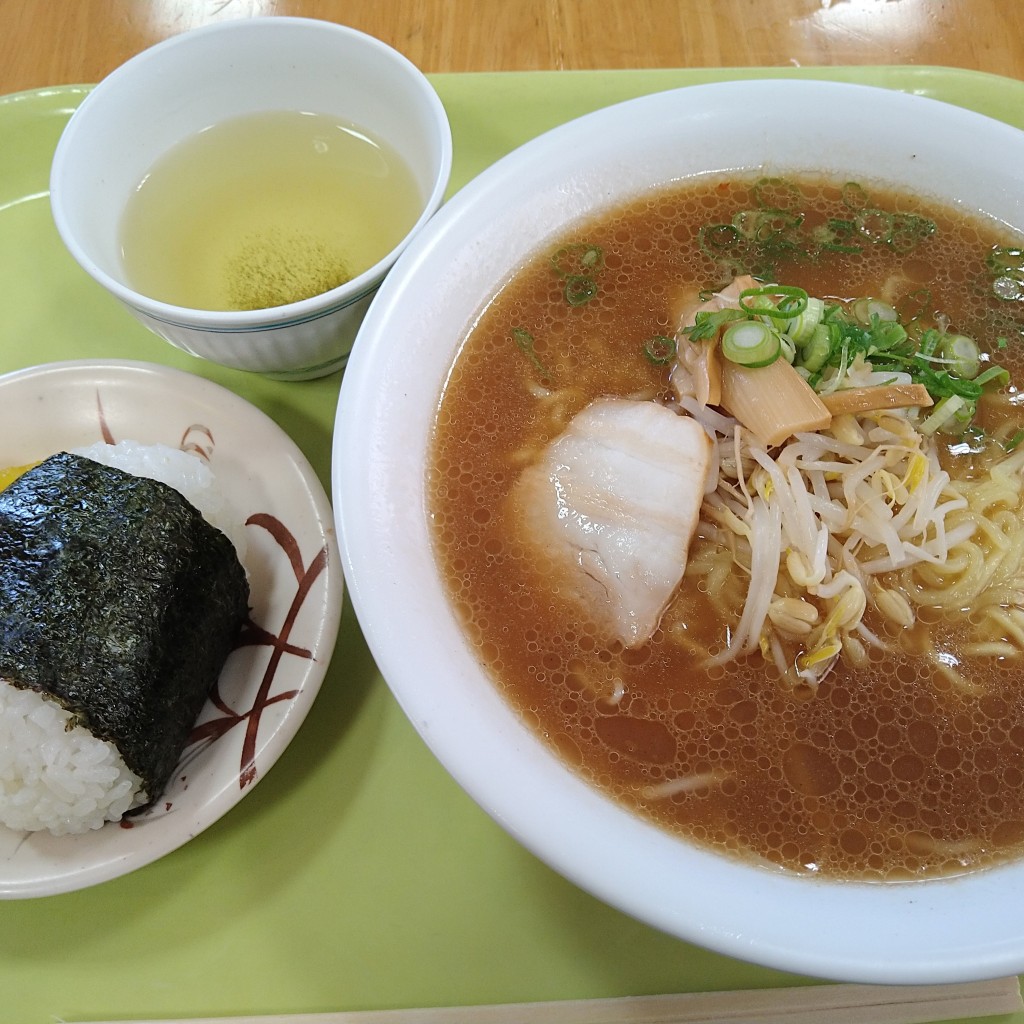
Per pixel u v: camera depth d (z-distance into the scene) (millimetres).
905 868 190
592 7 347
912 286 246
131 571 224
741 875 181
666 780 199
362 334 215
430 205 237
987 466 226
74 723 215
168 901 219
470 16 345
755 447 220
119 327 290
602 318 244
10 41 345
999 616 213
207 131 281
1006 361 237
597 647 213
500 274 241
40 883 208
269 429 255
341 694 238
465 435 230
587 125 242
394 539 203
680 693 209
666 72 310
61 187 241
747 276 240
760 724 205
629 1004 211
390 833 225
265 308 252
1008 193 242
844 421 218
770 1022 210
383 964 214
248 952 215
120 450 250
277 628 236
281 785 229
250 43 268
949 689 208
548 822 176
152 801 219
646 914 170
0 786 219
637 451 223
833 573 216
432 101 253
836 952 166
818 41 342
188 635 226
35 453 262
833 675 210
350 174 281
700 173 253
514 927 217
